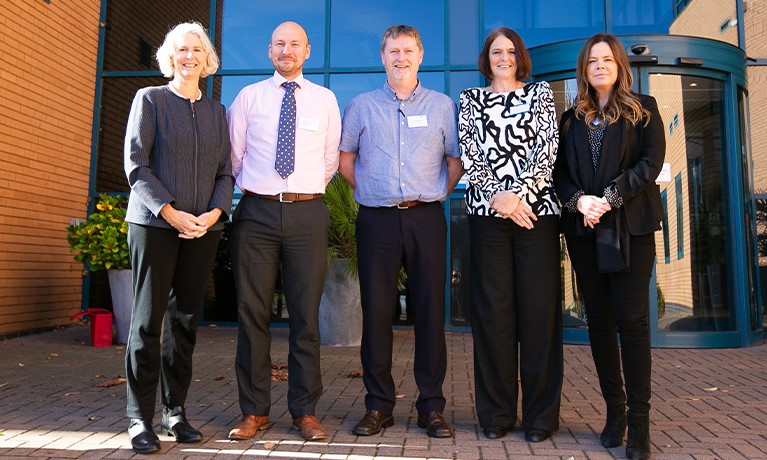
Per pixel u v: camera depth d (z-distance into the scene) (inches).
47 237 265.9
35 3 256.4
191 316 112.0
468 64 300.0
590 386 165.0
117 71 309.4
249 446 107.7
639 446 101.7
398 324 284.7
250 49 315.6
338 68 308.5
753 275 254.7
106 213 238.8
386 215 120.0
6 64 238.7
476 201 118.0
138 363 105.4
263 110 117.3
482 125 117.8
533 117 115.3
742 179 248.8
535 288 115.4
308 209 116.6
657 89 242.2
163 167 105.8
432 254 119.2
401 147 119.5
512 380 118.3
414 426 122.5
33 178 256.1
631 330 104.6
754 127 279.3
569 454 105.0
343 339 233.9
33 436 113.5
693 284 238.7
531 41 298.5
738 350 230.8
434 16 307.1
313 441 111.1
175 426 110.7
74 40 287.4
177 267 109.7
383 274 120.3
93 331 229.1
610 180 108.3
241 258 115.5
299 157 116.3
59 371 180.7
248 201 116.4
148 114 105.9
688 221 240.1
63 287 277.7
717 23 288.7
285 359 204.2
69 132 282.8
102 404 139.9
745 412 136.6
